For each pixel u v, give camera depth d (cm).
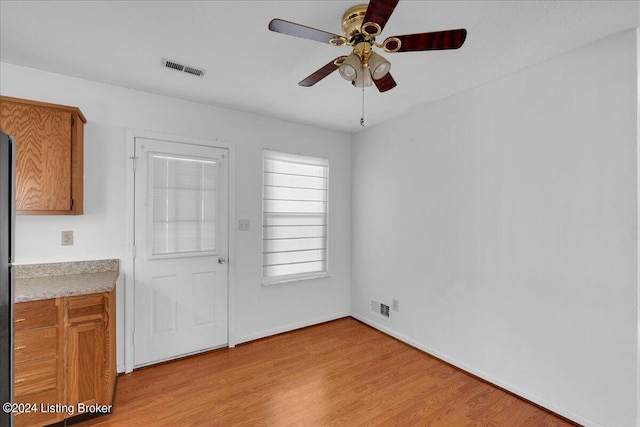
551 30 177
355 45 159
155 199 271
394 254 336
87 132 244
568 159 201
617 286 180
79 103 242
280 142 342
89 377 198
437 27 176
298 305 358
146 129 267
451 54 204
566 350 202
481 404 219
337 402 220
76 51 204
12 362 109
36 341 183
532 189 219
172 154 278
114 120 254
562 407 203
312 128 367
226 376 254
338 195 390
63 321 191
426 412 210
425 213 301
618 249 180
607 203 184
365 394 230
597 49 188
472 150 259
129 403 217
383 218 351
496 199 241
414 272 312
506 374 235
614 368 181
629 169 175
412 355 294
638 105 172
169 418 202
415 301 311
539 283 215
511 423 199
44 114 211
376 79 168
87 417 199
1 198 100
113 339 232
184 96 277
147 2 156
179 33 183
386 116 329
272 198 340
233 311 310
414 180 313
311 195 370
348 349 306
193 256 288
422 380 250
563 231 203
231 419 202
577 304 197
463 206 266
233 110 311
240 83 251
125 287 257
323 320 377
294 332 348
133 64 221
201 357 286
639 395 173
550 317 210
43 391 185
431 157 296
